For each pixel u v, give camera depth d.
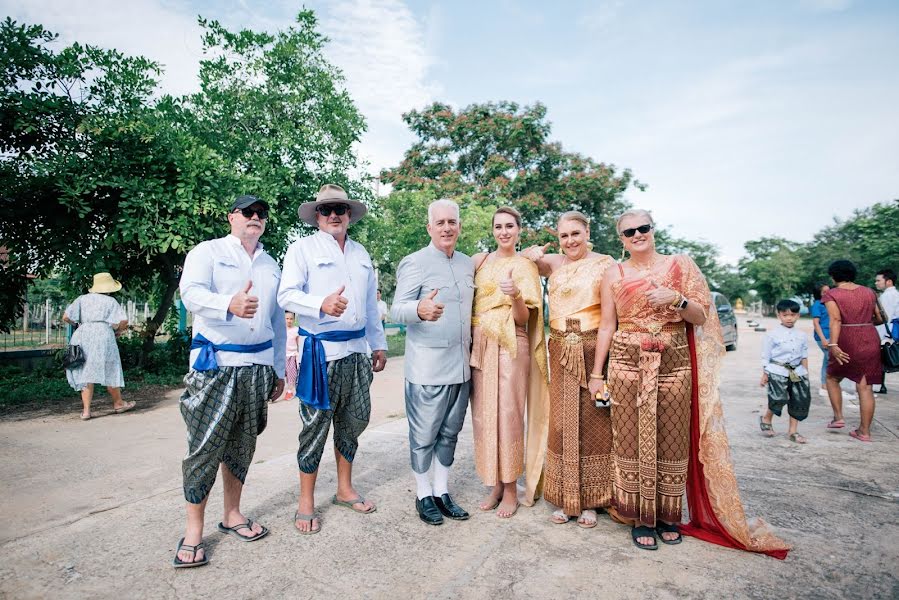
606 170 21.47
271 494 3.35
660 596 2.15
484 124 20.59
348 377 2.95
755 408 6.14
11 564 2.42
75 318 5.95
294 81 9.93
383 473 3.79
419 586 2.24
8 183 7.20
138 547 2.60
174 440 4.88
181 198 7.80
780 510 3.01
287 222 9.73
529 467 3.22
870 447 4.34
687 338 2.77
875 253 34.38
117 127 7.48
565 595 2.16
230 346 2.56
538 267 3.36
